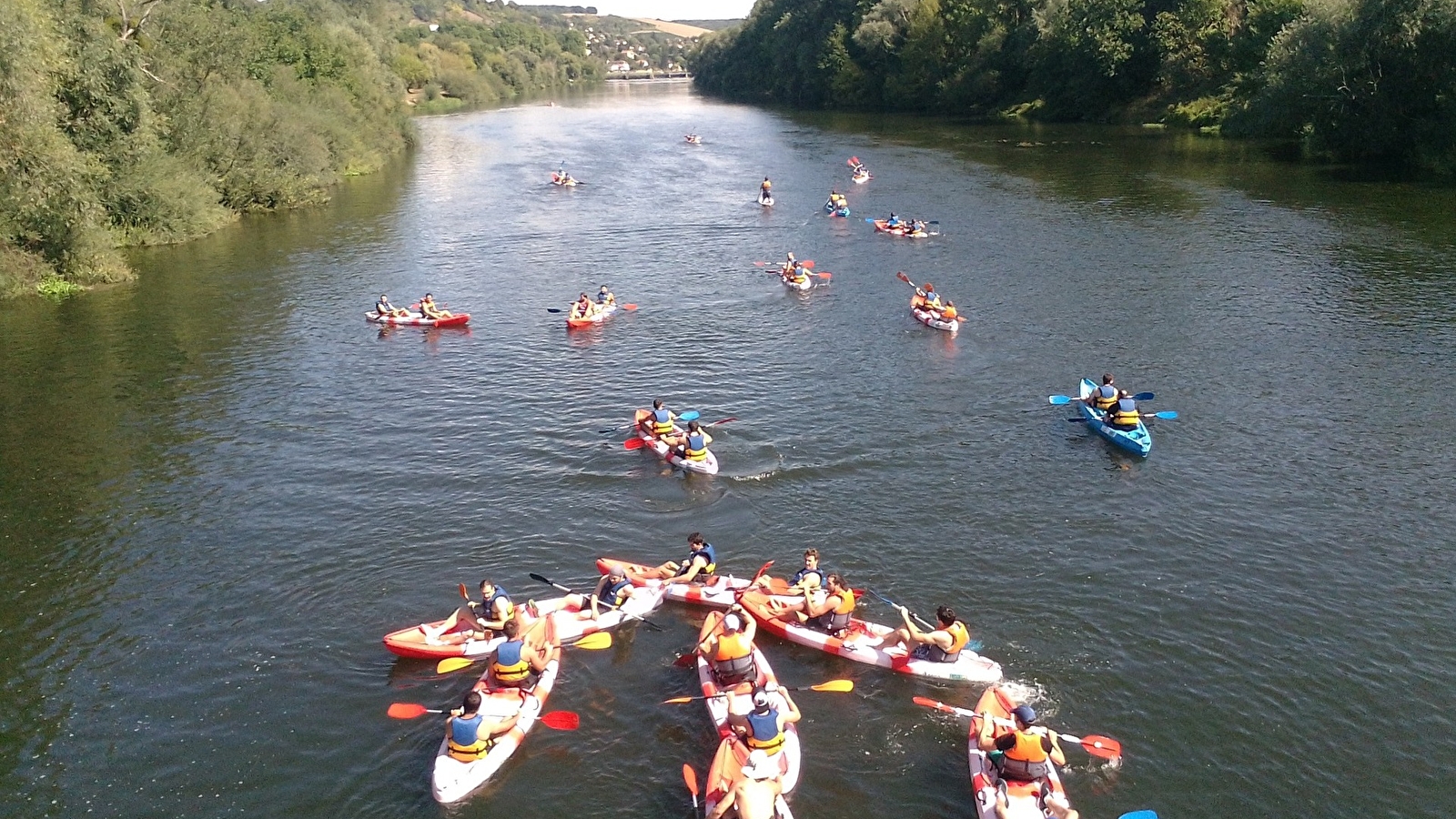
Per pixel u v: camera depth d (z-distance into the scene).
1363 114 64.12
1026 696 16.95
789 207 57.84
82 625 19.55
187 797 15.33
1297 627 18.62
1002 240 48.03
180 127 55.50
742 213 56.81
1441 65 59.53
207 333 36.62
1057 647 18.20
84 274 42.53
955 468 25.03
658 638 18.83
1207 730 16.17
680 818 14.66
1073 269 42.44
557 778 15.47
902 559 21.11
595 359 33.34
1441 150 60.31
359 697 17.44
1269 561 20.72
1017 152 77.06
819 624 18.64
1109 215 52.62
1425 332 33.41
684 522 22.78
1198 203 54.66
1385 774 15.27
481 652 18.12
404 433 27.83
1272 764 15.47
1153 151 74.06
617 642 18.72
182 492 24.67
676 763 15.75
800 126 103.94
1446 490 23.31
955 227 51.28
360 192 66.69
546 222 55.56
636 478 24.86
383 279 43.91
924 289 37.09
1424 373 30.02
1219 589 19.81
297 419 28.95
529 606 18.64
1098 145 78.81
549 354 33.97
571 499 23.95
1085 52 92.25
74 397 30.73
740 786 14.12
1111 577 20.28
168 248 50.28
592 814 14.77
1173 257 43.75
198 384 31.70
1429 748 15.74
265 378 32.19
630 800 15.03
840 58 123.81
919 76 114.19
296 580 20.92
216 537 22.62
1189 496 23.41
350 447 27.03
